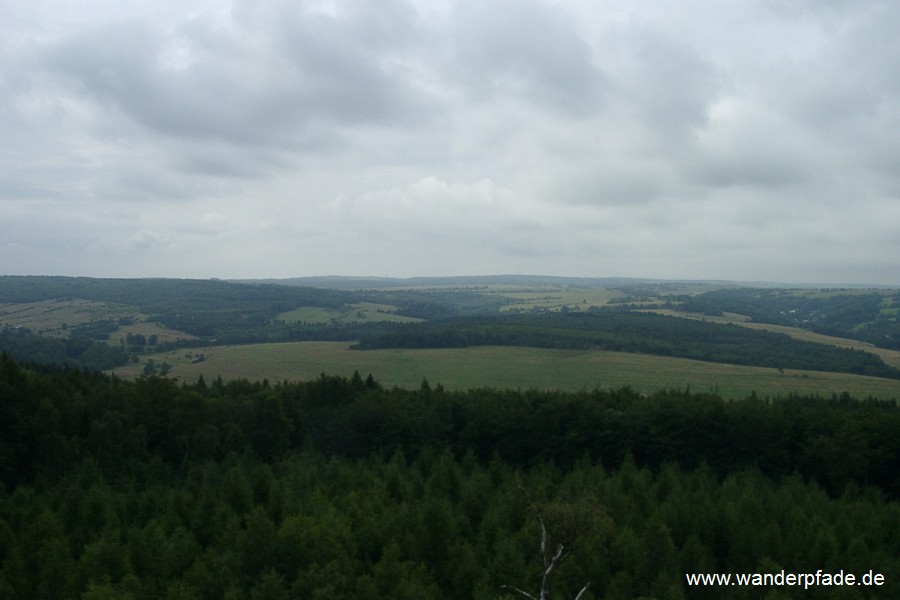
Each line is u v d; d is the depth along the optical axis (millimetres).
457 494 72188
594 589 51969
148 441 86250
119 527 59375
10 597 48781
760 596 51844
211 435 85750
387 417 96312
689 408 96312
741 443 92812
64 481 71562
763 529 60375
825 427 92625
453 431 101438
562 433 98750
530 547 55594
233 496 65625
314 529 54688
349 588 49781
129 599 44312
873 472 88000
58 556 50969
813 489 80188
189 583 49938
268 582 47656
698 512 62938
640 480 72750
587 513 35688
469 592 52188
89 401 88000
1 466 74250
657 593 50375
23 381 82500
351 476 73562
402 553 55875
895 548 59562
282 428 94438
